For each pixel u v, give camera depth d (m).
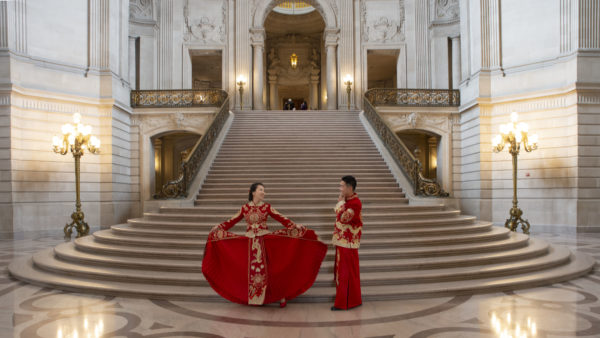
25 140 12.20
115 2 14.91
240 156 12.07
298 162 11.64
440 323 4.22
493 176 14.24
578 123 12.12
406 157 10.20
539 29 13.43
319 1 21.05
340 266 4.75
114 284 5.51
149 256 6.26
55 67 13.16
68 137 10.76
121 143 15.19
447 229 7.17
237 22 20.81
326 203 8.70
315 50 27.47
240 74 20.59
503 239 7.42
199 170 10.66
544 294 5.33
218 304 4.93
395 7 20.97
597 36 12.25
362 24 20.97
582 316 4.43
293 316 4.46
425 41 20.64
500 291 5.44
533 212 13.16
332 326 4.15
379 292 5.05
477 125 14.62
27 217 12.00
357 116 16.27
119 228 7.53
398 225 7.28
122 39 15.54
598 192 12.05
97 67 14.21
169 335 3.92
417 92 16.44
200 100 16.39
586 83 11.98
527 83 13.56
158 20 20.55
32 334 3.95
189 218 7.59
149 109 16.25
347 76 20.75
